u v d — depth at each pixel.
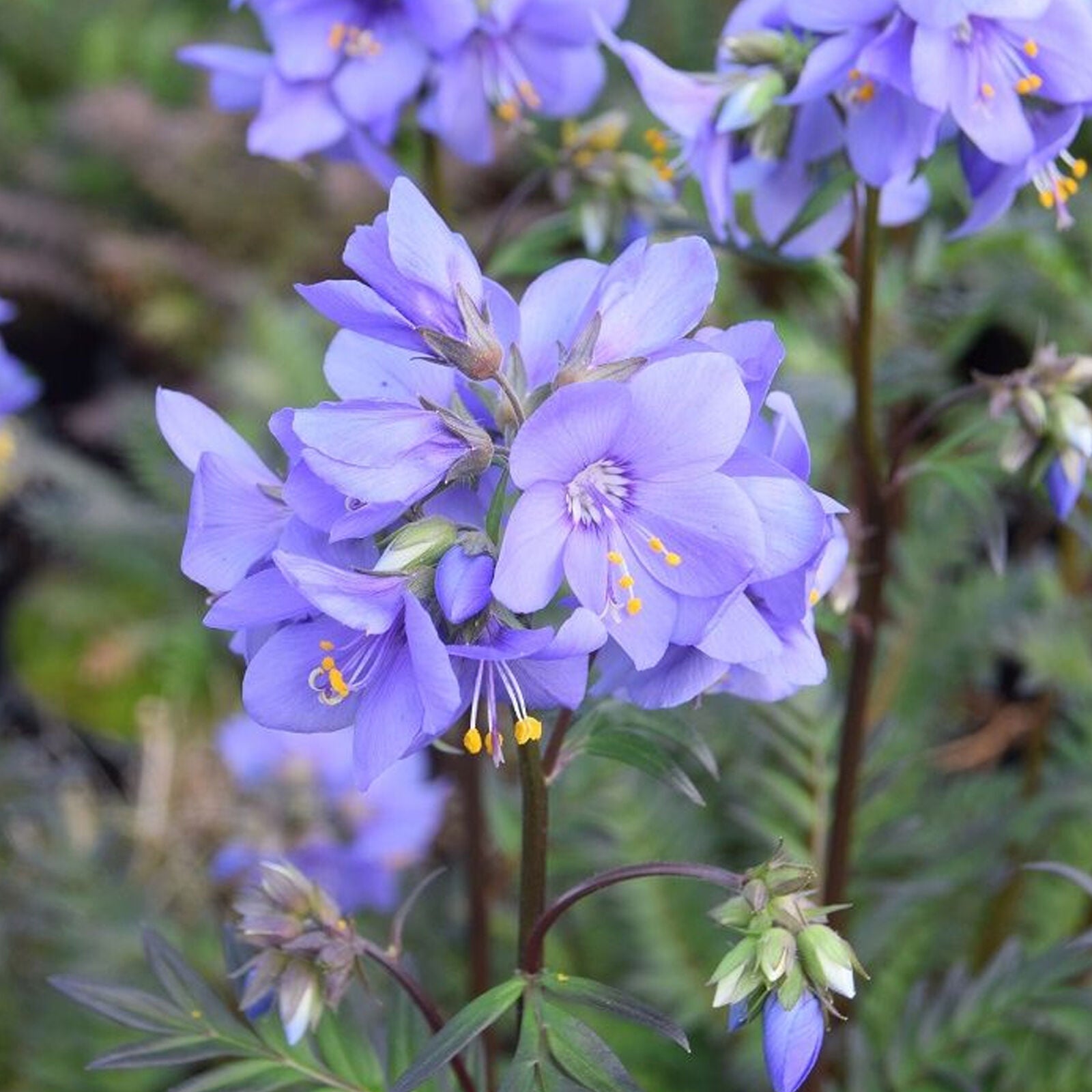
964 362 0.65
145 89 0.80
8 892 0.47
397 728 0.30
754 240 0.39
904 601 0.49
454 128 0.41
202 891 0.55
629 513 0.31
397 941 0.34
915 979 0.45
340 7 0.40
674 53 0.70
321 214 0.74
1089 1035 0.40
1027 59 0.35
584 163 0.42
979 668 0.49
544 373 0.32
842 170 0.38
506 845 0.45
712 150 0.37
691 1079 0.45
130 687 0.62
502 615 0.30
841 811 0.40
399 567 0.30
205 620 0.30
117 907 0.47
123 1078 0.45
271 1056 0.35
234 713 0.60
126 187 0.77
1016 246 0.50
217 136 0.73
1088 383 0.37
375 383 0.32
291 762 0.48
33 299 0.77
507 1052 0.45
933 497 0.50
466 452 0.30
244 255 0.75
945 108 0.35
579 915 0.46
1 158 0.79
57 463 0.63
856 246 0.40
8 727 0.62
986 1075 0.43
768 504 0.31
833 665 0.49
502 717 0.35
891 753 0.47
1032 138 0.35
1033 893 0.47
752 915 0.32
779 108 0.36
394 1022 0.35
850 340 0.41
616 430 0.30
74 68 0.83
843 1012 0.42
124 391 0.72
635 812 0.45
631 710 0.34
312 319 0.63
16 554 0.69
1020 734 0.56
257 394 0.60
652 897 0.46
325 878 0.47
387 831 0.48
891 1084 0.40
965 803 0.47
